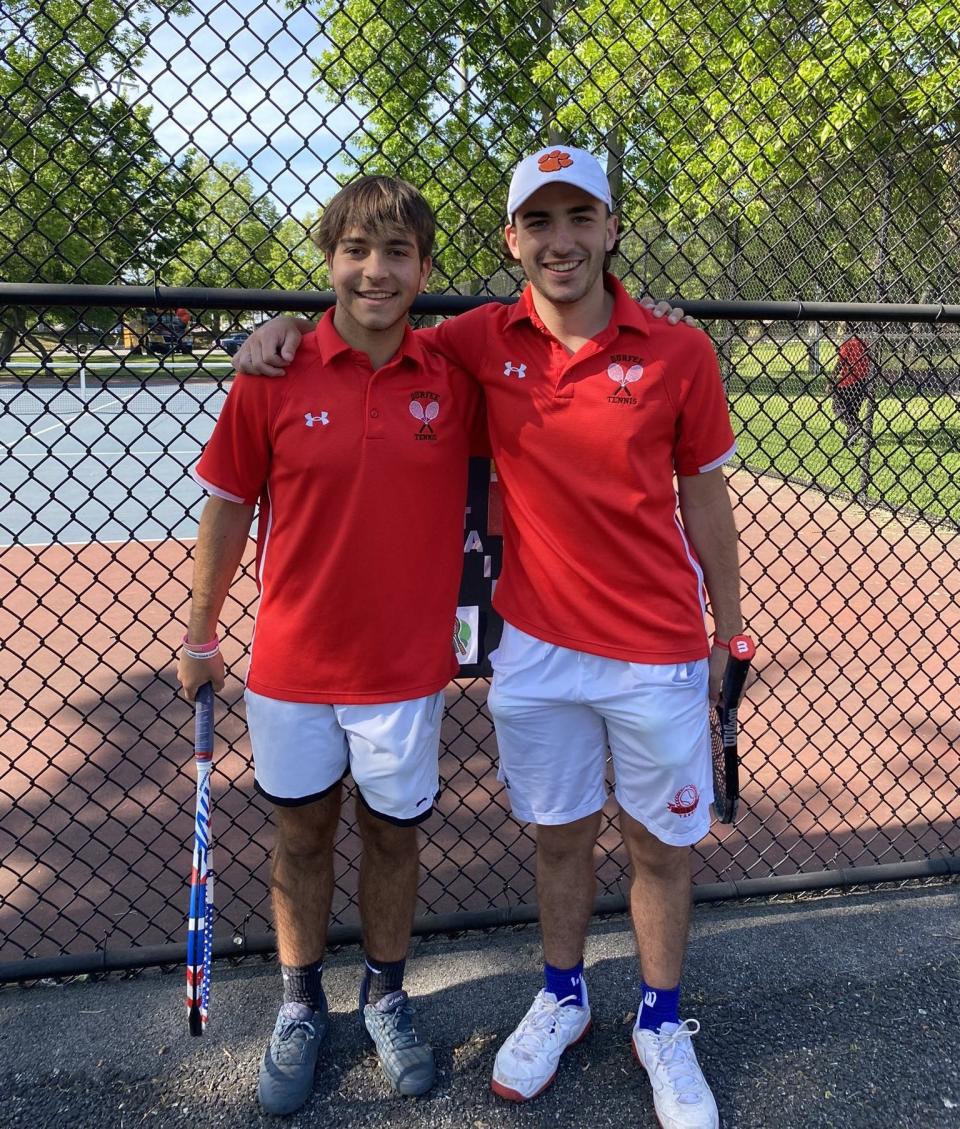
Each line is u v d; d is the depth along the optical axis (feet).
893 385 13.34
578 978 6.53
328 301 6.69
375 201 5.36
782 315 7.47
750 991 7.18
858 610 18.42
